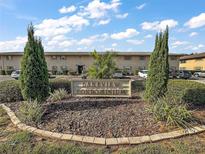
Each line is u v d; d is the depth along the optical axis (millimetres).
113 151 3879
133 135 4480
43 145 4035
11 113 6086
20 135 4500
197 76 33188
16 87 8031
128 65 39125
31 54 6391
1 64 39031
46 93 6719
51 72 38344
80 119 5305
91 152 3803
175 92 6531
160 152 3729
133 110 5941
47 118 5477
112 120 5207
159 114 5105
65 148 3906
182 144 4039
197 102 6574
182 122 4848
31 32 6426
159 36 6355
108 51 12484
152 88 6348
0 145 4035
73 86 8141
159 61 6277
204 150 3801
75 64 39281
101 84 8031
